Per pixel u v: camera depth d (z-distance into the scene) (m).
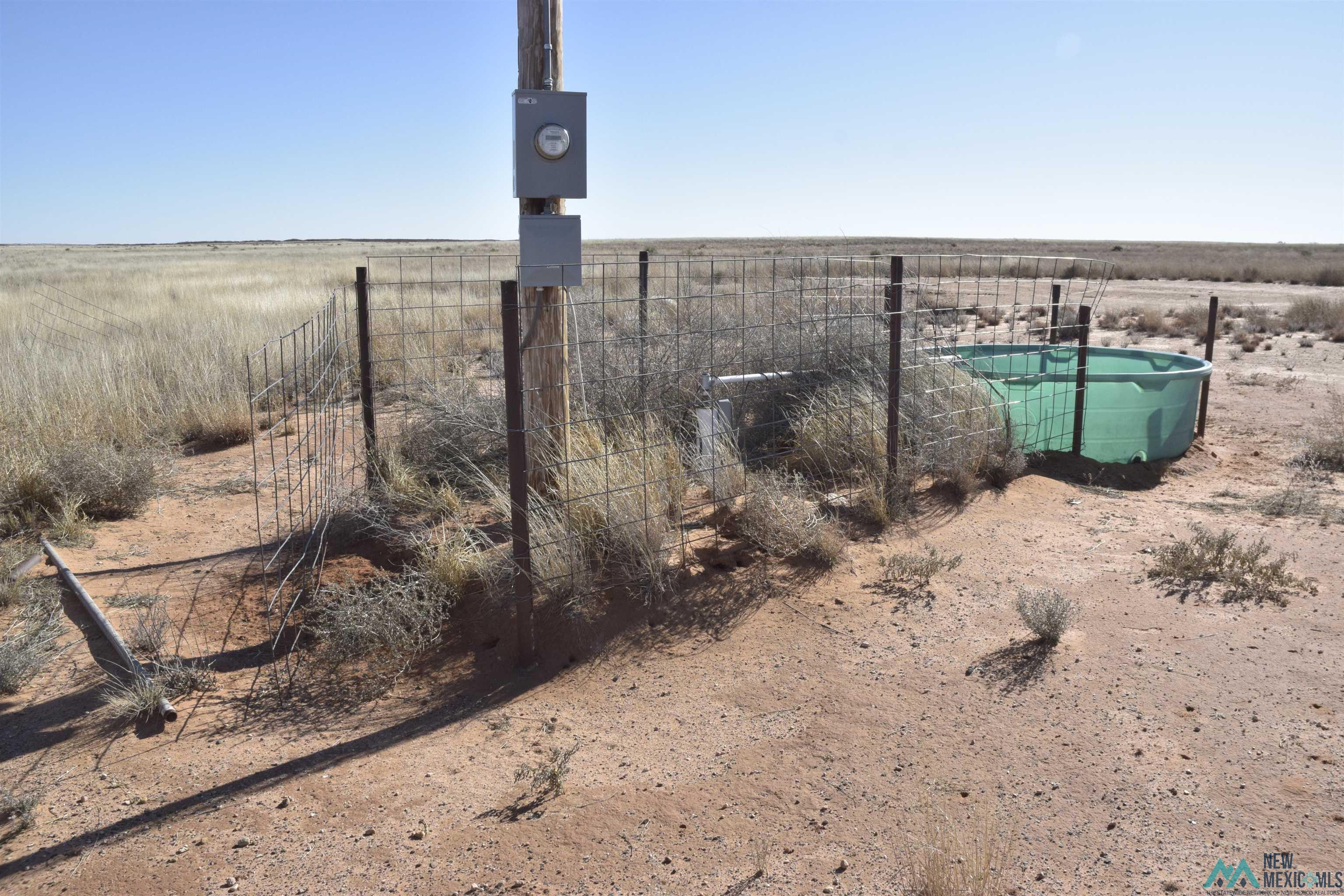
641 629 5.37
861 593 5.86
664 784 3.89
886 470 7.43
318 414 8.01
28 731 4.21
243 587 5.91
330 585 5.64
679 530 6.43
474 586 5.71
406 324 16.42
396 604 5.16
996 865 3.31
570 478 6.05
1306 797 3.68
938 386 8.51
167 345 14.38
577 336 7.00
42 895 3.16
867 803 3.73
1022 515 7.47
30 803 3.59
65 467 7.42
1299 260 61.12
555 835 3.54
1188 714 4.34
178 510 7.71
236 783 3.87
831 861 3.37
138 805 3.69
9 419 9.06
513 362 4.73
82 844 3.44
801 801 3.75
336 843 3.47
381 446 8.21
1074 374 9.12
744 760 4.07
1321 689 4.54
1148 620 5.41
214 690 4.67
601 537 5.86
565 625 5.29
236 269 49.53
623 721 4.46
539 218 5.44
